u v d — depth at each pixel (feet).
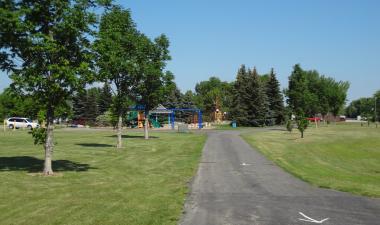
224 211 37.01
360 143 156.66
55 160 77.56
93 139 146.30
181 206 38.88
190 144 124.16
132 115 265.95
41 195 43.04
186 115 382.42
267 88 337.31
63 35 53.62
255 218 34.53
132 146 115.65
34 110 55.21
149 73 112.16
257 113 301.84
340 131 231.09
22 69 53.31
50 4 52.31
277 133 204.44
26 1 52.21
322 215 35.63
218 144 124.16
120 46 100.99
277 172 65.00
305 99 288.10
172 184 52.19
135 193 45.19
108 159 81.87
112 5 58.65
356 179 64.08
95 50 56.18
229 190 48.03
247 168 69.97
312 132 218.18
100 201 40.45
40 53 52.90
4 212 35.45
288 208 38.29
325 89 326.44
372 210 37.58
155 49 128.98
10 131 204.03
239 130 239.30
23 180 52.34
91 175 58.85
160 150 103.86
